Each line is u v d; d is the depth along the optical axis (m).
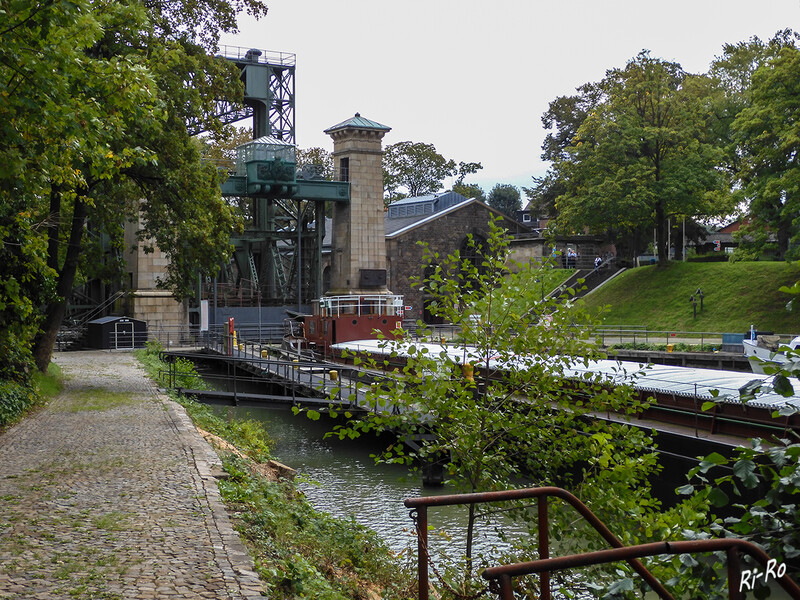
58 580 8.17
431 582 11.31
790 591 4.22
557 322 11.70
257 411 39.12
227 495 12.63
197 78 30.00
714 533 6.53
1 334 22.92
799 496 6.20
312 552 11.32
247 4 32.41
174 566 8.73
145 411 22.83
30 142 14.66
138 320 53.78
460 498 5.59
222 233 30.94
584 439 11.33
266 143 61.25
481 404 11.78
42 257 22.58
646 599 13.75
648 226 71.31
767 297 54.78
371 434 32.28
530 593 9.54
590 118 65.69
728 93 74.94
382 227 66.81
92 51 26.88
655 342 52.97
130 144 26.28
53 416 21.67
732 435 20.25
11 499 11.90
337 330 48.22
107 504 11.70
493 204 134.38
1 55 12.66
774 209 56.03
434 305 12.30
